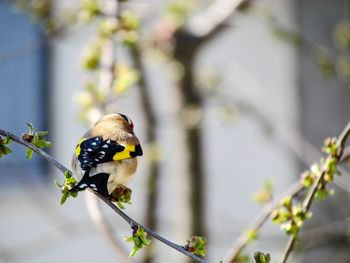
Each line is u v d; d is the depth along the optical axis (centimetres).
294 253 1166
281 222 722
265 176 1686
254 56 1716
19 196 1573
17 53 1496
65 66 1579
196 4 1396
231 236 1602
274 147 1670
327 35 1700
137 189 1545
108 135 641
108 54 983
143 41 1239
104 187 584
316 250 1521
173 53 1280
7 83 1588
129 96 1420
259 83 1716
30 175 1570
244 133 1689
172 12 1273
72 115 1580
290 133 1433
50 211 1584
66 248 1600
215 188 1689
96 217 809
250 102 1510
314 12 1703
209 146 1681
